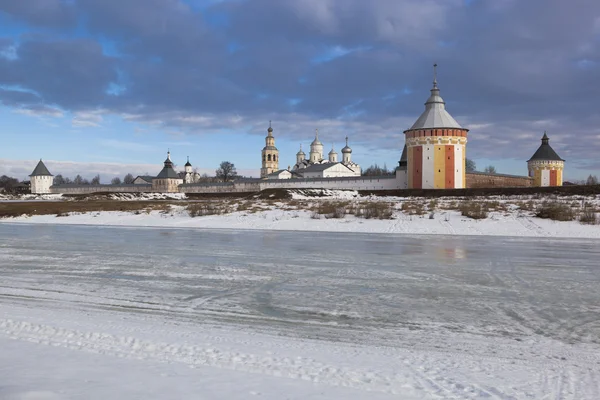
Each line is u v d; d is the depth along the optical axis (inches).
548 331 298.4
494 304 366.6
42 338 272.5
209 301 377.1
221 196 3826.3
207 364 233.3
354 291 413.1
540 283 445.1
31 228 1130.0
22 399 184.1
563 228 986.7
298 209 1502.2
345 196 2918.3
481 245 752.3
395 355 252.5
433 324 313.9
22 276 483.8
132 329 295.1
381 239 851.4
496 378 219.8
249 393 196.7
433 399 195.2
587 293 403.5
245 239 852.6
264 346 264.4
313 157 5521.7
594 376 223.6
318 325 311.0
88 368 223.8
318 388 204.1
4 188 6451.8
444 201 1862.7
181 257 617.6
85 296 393.7
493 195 2500.0
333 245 754.2
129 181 7815.0
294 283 447.5
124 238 872.9
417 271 510.3
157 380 209.5
